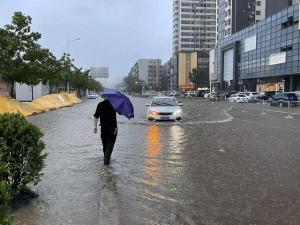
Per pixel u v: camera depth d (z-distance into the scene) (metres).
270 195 7.21
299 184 8.02
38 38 39.81
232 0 118.44
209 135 16.69
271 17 82.62
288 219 5.93
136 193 7.31
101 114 10.18
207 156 11.37
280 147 13.09
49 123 22.89
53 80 43.31
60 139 15.27
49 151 12.23
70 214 6.08
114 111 10.20
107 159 10.07
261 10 119.69
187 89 161.38
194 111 36.75
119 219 5.89
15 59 38.50
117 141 14.65
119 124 21.94
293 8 73.31
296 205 6.61
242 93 71.62
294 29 72.94
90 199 6.88
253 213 6.20
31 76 39.50
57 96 49.28
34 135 6.90
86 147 13.13
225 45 111.69
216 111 36.81
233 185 7.94
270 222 5.79
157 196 7.14
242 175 8.84
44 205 6.50
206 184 8.02
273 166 9.85
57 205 6.52
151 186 7.85
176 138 15.64
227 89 111.56
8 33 38.28
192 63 175.75
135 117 27.58
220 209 6.39
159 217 6.01
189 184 8.02
